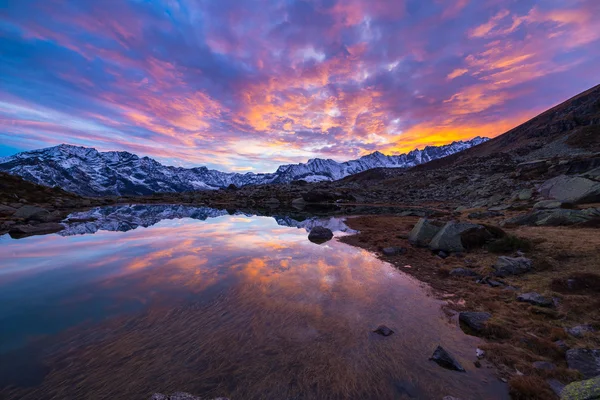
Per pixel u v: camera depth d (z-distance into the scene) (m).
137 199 100.44
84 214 52.12
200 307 11.22
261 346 8.51
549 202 29.44
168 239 26.16
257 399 6.38
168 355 7.97
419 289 13.72
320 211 64.38
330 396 6.50
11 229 31.00
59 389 6.54
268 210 67.56
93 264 17.34
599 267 12.67
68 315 10.44
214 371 7.31
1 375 7.00
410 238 24.66
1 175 71.81
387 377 7.20
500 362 7.81
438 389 6.79
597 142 98.75
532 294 11.56
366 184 173.00
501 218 31.25
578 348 7.89
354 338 9.08
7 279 14.53
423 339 9.12
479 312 10.52
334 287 13.74
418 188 118.50
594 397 5.05
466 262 17.59
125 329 9.42
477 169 120.12
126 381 6.86
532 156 115.81
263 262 18.08
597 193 30.45
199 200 100.44
